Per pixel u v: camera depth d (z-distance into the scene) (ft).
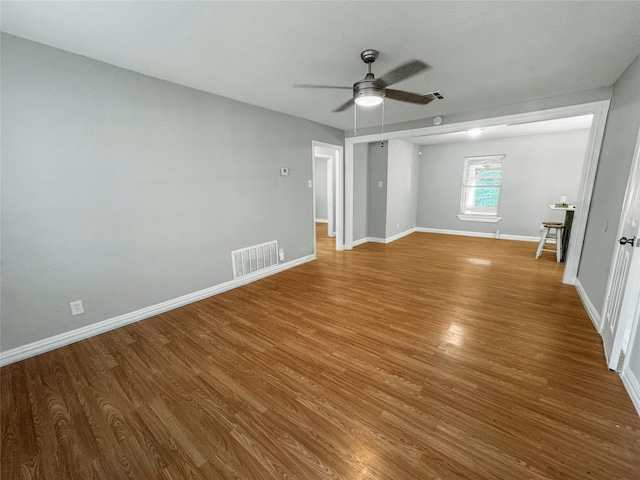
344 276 12.89
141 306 8.93
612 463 4.15
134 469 4.22
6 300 6.61
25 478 4.12
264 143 12.10
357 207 19.13
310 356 6.91
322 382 6.00
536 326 8.15
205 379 6.15
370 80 6.85
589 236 10.18
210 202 10.40
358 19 5.60
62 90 6.91
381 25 5.82
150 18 5.55
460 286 11.38
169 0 4.97
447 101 11.02
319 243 20.12
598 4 5.11
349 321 8.62
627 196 6.92
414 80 8.86
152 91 8.50
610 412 5.07
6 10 5.23
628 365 5.75
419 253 16.99
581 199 10.67
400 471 4.11
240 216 11.54
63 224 7.23
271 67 7.83
